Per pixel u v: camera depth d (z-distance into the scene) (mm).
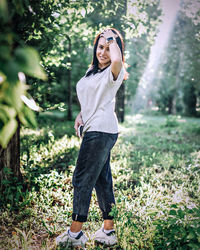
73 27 4430
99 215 2805
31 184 3416
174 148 6574
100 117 2094
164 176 4195
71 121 12156
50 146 5570
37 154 4656
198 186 3375
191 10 7051
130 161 5004
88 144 2094
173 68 15836
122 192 3494
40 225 2549
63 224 2596
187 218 2031
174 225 2016
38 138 6348
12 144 3094
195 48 9508
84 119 2182
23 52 710
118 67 1987
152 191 3477
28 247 2123
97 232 2375
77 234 2227
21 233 2203
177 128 11586
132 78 9977
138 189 3576
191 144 7262
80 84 2254
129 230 2355
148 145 6938
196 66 10109
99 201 2379
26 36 2748
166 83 26547
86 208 2197
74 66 11523
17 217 2631
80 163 2135
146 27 4414
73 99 20500
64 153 5227
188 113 28688
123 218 2371
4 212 2666
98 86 2082
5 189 2986
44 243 2221
